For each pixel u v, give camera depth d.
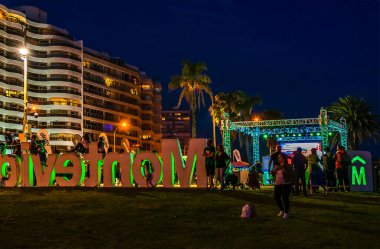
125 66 123.81
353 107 66.62
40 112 102.19
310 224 12.13
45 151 23.56
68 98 104.00
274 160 15.52
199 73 56.41
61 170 21.50
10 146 25.52
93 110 110.62
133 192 18.62
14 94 97.50
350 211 14.27
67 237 10.73
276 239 10.31
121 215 13.73
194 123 56.16
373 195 18.34
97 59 112.38
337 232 11.05
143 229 11.66
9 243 10.09
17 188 20.48
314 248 9.39
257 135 52.19
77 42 108.25
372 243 9.78
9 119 96.19
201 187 20.14
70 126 103.56
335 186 20.95
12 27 98.00
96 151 21.42
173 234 11.05
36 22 104.25
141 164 20.88
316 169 20.25
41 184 21.64
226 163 19.19
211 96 56.84
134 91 125.12
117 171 23.69
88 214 13.90
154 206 15.36
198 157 20.36
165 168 20.70
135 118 124.31
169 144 20.77
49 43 104.25
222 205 15.46
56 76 103.44
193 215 13.70
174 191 18.89
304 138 52.12
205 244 9.88
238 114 70.06
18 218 13.23
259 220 12.81
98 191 19.02
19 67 98.69
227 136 47.94
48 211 14.41
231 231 11.31
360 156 21.73
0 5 95.00
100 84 112.81
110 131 114.69
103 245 9.91
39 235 10.95
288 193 13.08
